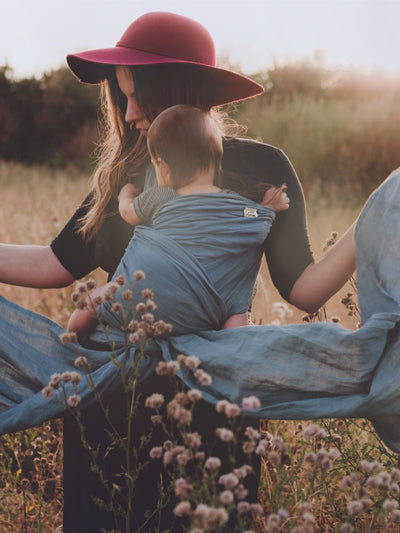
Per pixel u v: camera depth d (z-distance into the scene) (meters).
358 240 1.93
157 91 2.06
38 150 17.62
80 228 2.21
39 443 2.79
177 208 1.91
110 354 1.98
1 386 2.04
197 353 1.88
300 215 2.08
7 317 2.06
